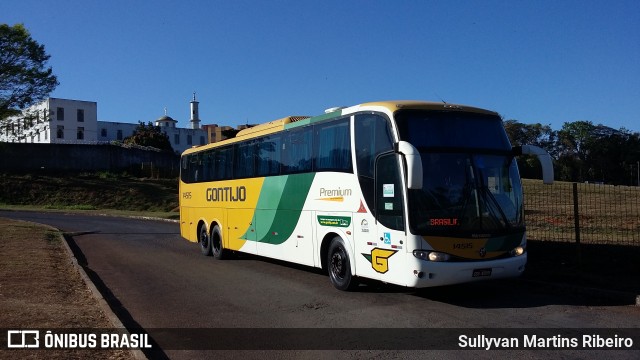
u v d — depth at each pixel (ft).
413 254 28.17
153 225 101.60
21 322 25.68
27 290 33.37
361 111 32.78
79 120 315.78
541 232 52.49
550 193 83.25
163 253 58.54
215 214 53.47
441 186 29.14
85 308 29.37
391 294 33.30
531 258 41.52
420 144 29.50
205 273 43.62
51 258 48.62
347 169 33.73
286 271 44.14
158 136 273.75
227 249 51.52
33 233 71.41
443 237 28.48
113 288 37.27
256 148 45.85
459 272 28.43
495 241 29.45
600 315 27.25
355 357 21.31
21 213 129.90
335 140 35.29
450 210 28.94
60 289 34.30
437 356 21.25
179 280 40.34
